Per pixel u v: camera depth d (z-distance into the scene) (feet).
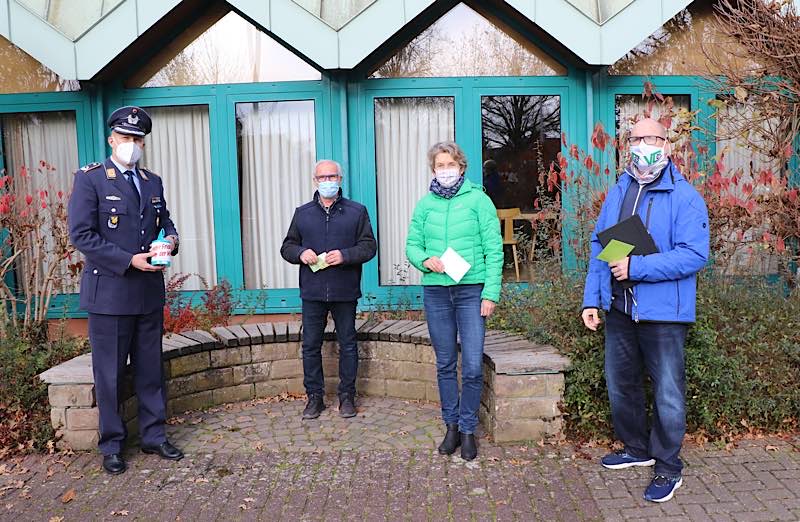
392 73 21.26
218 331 16.98
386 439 13.96
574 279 15.84
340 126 21.08
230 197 21.57
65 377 13.12
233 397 16.49
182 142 21.81
